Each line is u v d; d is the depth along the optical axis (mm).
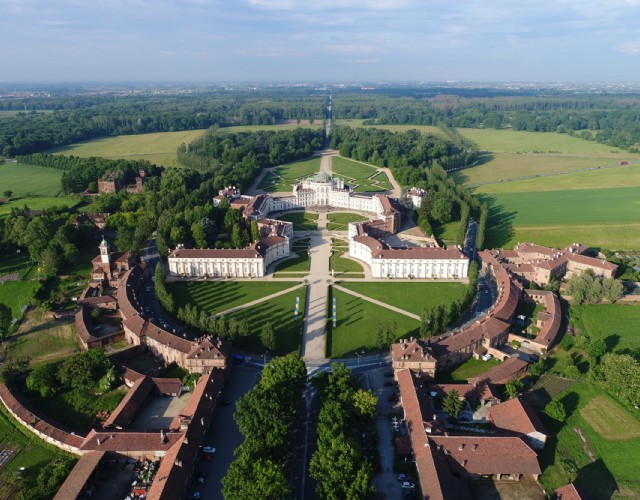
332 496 147625
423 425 178625
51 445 182875
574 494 155750
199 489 163500
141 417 199250
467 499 155750
